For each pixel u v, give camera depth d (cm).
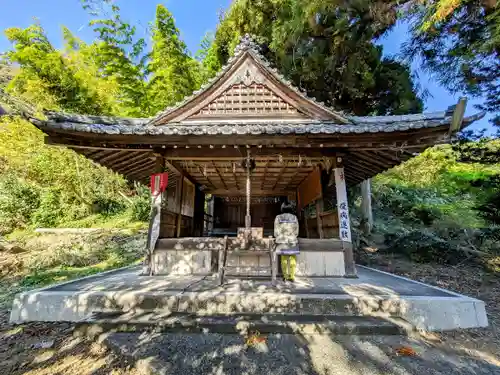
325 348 253
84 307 321
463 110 345
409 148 459
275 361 231
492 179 691
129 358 238
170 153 493
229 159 507
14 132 1199
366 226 974
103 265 724
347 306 310
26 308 322
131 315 304
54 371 226
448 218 1055
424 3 532
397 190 1356
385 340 270
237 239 413
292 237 415
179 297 320
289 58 835
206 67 1516
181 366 222
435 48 602
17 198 1249
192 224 760
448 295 331
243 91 553
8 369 230
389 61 842
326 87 875
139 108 1551
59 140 435
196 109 550
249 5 866
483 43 512
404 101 834
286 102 547
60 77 1362
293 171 693
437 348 259
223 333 276
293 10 738
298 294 330
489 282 536
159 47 1452
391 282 412
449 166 1422
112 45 1587
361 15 700
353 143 443
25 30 1383
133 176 695
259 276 448
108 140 440
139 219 1316
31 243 987
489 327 307
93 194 1380
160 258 474
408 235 838
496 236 751
